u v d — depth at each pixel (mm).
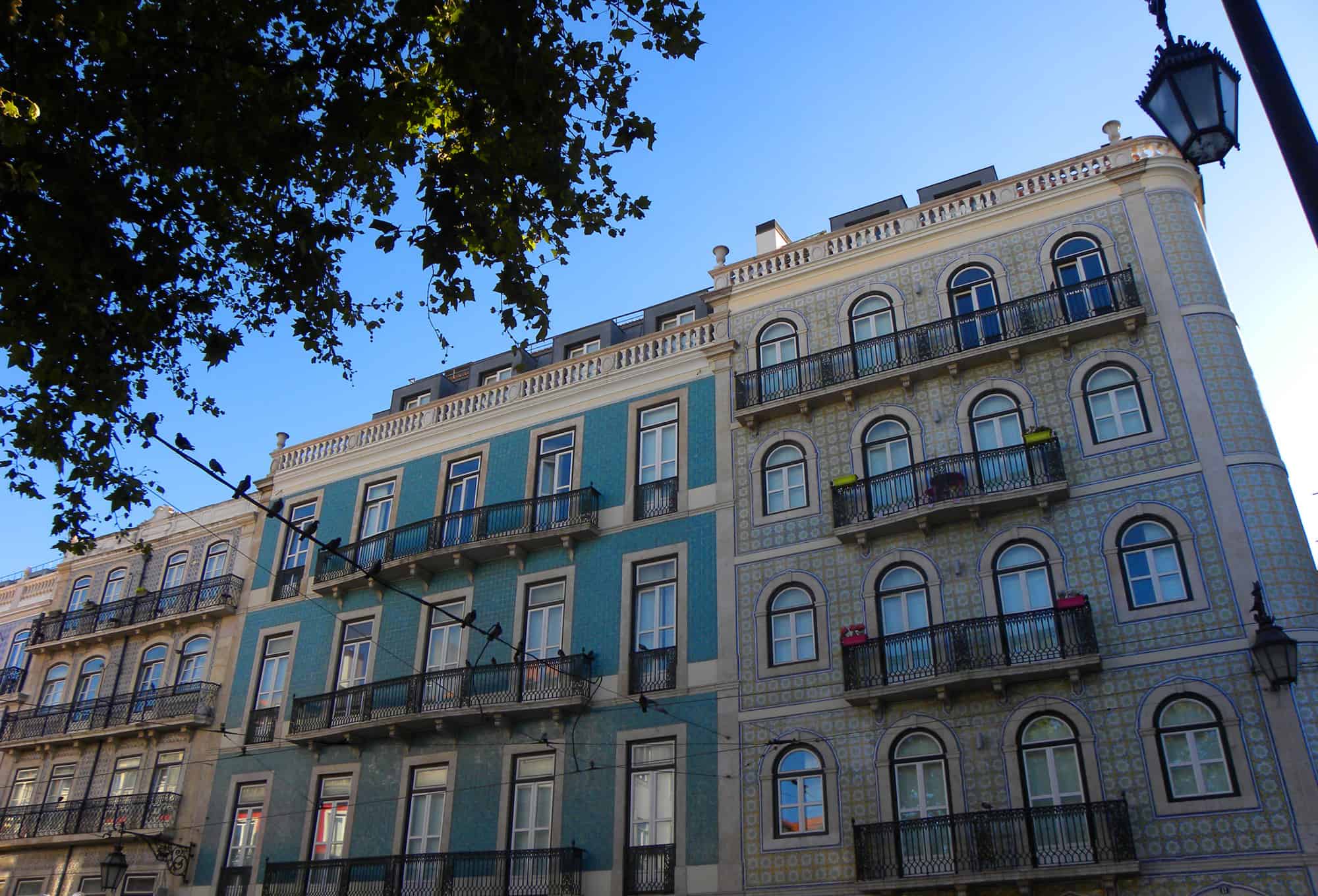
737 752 18281
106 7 9086
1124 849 14617
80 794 26422
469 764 20812
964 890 15234
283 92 10344
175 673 26797
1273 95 5637
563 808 19422
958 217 20766
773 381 21094
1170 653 15656
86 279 10258
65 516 11586
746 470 20688
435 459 25203
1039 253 19672
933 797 16469
